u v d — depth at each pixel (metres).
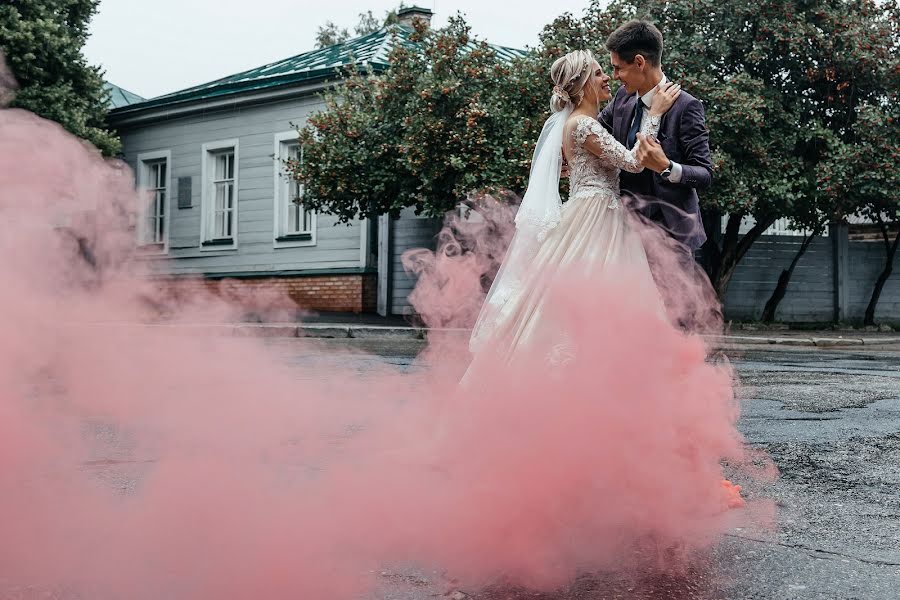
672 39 14.49
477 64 13.18
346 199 14.30
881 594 2.11
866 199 15.05
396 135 13.69
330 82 16.83
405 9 19.09
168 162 19.25
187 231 19.05
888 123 14.57
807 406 5.48
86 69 15.67
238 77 20.17
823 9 14.51
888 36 14.74
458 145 12.54
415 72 13.55
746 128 13.83
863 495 3.12
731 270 15.85
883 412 5.23
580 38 14.29
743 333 14.55
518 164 12.05
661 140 3.17
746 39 14.45
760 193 14.18
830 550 2.45
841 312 17.45
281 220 17.78
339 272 16.88
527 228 3.22
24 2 14.69
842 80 15.15
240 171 18.28
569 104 3.37
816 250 17.44
